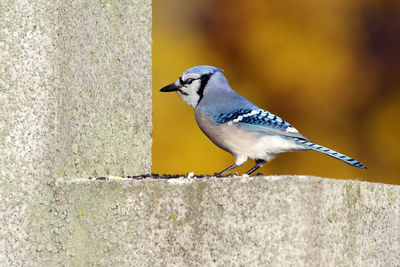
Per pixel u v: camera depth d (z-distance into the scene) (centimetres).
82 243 557
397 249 598
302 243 488
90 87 605
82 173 593
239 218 508
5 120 559
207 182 522
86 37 602
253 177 507
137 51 662
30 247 560
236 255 507
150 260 537
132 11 658
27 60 562
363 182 551
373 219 561
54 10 568
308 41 1714
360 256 541
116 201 551
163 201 537
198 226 523
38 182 563
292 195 493
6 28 561
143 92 667
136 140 657
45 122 564
